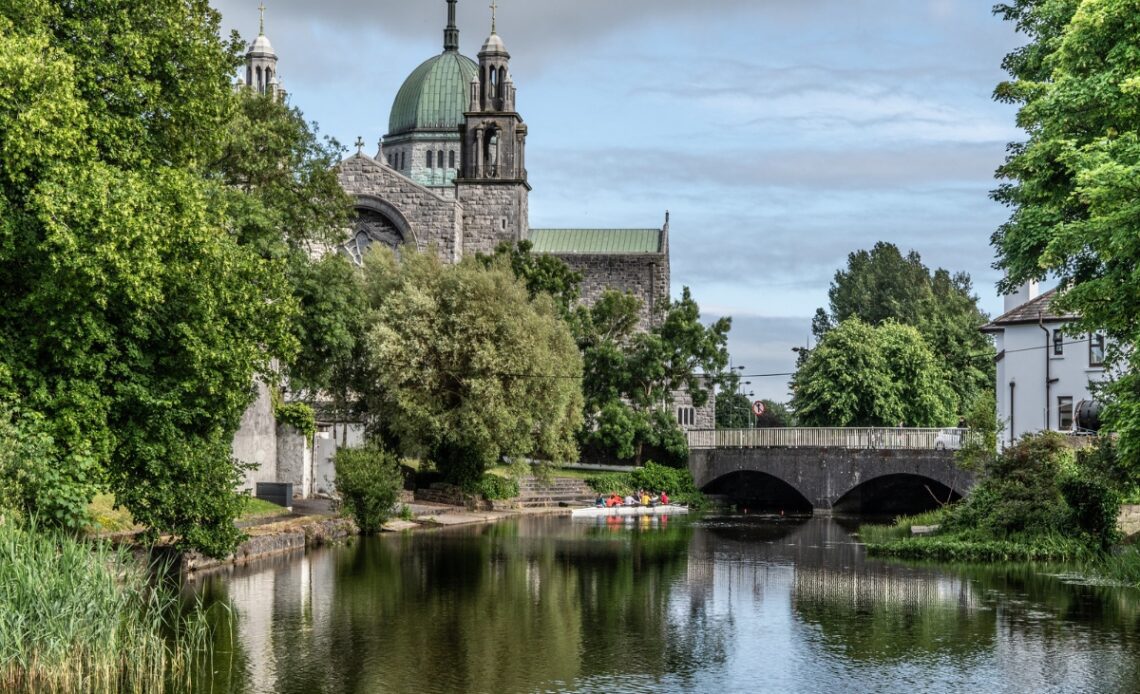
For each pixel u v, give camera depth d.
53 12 29.19
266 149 55.88
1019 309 69.50
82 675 22.36
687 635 28.50
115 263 26.38
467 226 108.44
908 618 30.88
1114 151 28.34
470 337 68.25
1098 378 63.97
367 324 68.38
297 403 62.19
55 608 22.25
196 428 33.28
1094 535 44.28
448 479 73.38
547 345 71.38
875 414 100.44
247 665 24.36
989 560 43.84
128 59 30.48
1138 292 27.97
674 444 89.81
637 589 36.25
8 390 27.03
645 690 22.88
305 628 28.50
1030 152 34.09
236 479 34.59
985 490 48.19
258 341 35.19
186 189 29.41
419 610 31.48
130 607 26.25
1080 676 24.03
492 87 110.75
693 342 93.00
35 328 27.75
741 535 57.66
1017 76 40.22
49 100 26.22
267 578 36.62
